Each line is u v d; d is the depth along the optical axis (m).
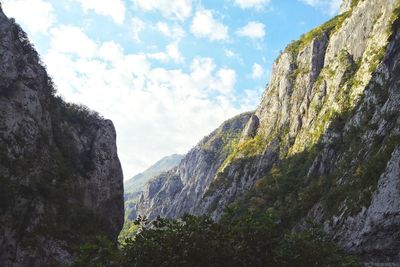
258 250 28.14
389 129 109.88
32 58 108.75
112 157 126.25
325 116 164.00
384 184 83.88
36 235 81.44
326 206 114.88
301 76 197.12
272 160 191.12
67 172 103.38
